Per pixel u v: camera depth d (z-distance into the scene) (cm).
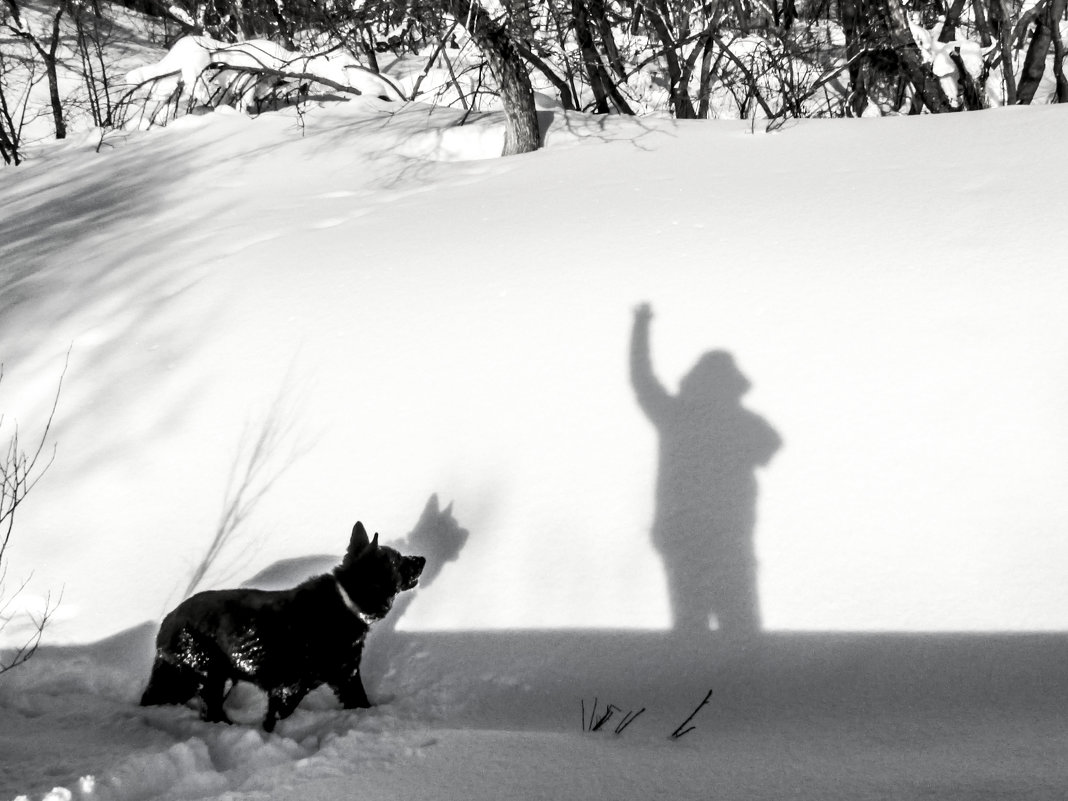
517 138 1224
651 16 1709
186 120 1614
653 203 853
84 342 812
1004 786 274
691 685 445
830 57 1673
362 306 759
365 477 598
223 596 436
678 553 509
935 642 439
